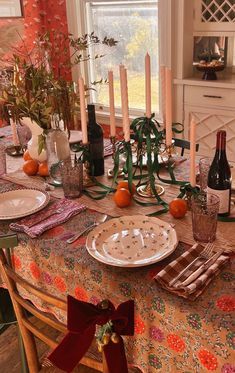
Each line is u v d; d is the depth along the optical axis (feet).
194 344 3.09
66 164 5.10
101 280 3.58
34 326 3.67
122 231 4.16
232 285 3.32
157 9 10.62
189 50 10.46
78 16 11.87
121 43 11.77
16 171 6.06
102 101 12.78
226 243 3.92
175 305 3.12
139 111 12.14
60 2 11.80
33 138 5.98
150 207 4.76
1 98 5.52
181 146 6.71
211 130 10.34
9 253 4.06
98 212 4.70
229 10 9.65
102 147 5.60
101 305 2.92
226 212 4.42
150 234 4.09
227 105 9.81
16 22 11.30
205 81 9.91
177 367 3.28
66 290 3.95
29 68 5.28
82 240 4.10
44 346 5.77
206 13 10.03
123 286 3.43
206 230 3.91
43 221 4.48
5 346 6.07
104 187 5.31
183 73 10.46
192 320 3.03
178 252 3.84
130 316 2.94
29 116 5.45
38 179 5.73
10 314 4.67
